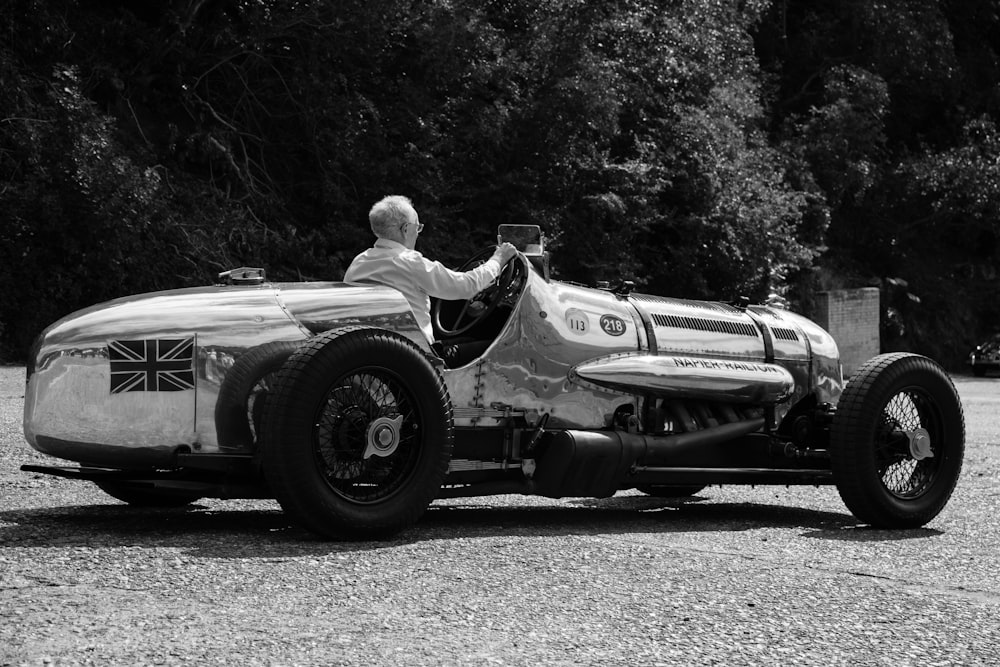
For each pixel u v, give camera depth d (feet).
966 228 121.60
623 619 10.86
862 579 13.14
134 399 14.53
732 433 18.74
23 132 58.59
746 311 20.62
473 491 16.44
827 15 121.49
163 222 61.72
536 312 17.08
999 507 20.97
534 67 77.92
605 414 17.87
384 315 15.65
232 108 72.13
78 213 58.95
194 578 11.96
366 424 14.33
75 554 12.98
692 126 84.07
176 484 14.75
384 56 74.84
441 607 11.07
